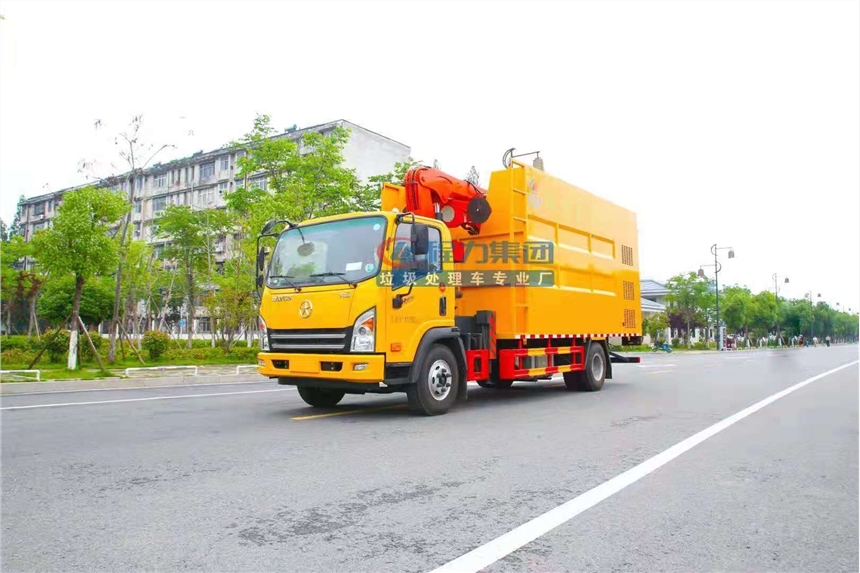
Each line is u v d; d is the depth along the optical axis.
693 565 3.25
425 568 3.12
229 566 3.12
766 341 91.00
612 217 13.10
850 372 18.31
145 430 7.06
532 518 3.94
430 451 5.89
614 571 3.15
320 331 7.79
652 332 51.09
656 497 4.46
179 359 21.98
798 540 3.65
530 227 10.09
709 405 9.77
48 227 15.57
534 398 10.82
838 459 5.78
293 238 8.59
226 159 53.00
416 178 9.48
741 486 4.81
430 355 8.27
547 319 10.46
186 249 34.38
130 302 26.28
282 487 4.57
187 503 4.16
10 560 3.18
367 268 7.69
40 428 7.23
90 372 15.62
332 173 22.83
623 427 7.48
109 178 19.77
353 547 3.39
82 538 3.49
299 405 9.60
